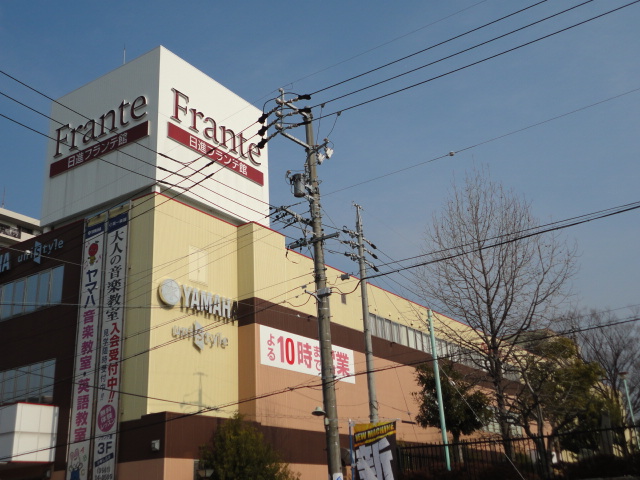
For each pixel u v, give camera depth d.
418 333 48.84
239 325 35.03
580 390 28.33
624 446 28.08
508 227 24.45
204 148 39.41
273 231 37.84
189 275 33.12
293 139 20.36
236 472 28.08
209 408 31.77
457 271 24.48
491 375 24.20
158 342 30.41
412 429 44.78
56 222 39.69
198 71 40.53
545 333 27.88
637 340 41.41
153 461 27.88
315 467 35.34
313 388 37.31
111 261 32.91
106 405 30.23
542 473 21.17
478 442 21.89
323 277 19.27
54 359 33.12
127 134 38.09
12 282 36.91
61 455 30.67
